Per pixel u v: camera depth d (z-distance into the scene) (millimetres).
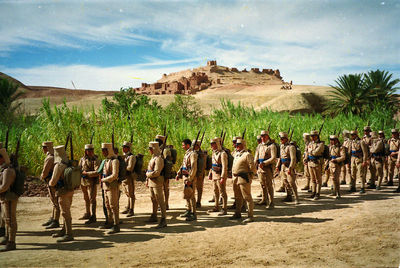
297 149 8664
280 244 5133
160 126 13398
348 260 4371
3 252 4871
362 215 6965
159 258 4562
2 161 5023
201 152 7293
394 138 11609
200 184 8445
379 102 30125
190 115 25516
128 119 13945
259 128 14922
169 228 6277
